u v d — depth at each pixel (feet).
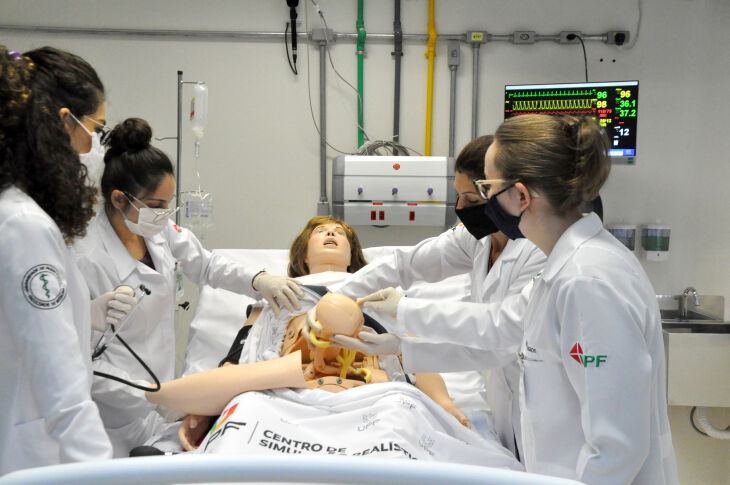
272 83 10.61
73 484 1.70
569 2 10.50
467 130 10.82
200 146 10.66
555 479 1.77
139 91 10.48
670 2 10.48
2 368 3.51
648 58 10.58
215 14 10.42
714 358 8.34
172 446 5.94
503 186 3.61
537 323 3.65
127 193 5.76
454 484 1.74
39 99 3.51
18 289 3.28
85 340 3.99
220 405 5.80
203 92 8.10
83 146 4.19
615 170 10.73
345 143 10.77
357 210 9.70
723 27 10.44
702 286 10.80
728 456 9.62
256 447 4.87
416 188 9.64
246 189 10.82
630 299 3.29
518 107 10.17
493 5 10.50
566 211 3.59
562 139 3.45
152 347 6.47
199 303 8.57
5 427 3.56
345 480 1.74
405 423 4.98
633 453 3.13
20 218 3.34
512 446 6.10
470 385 7.67
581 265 3.39
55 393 3.28
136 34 10.35
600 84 9.93
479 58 10.64
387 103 10.70
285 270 8.84
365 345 5.45
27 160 3.48
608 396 3.16
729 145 10.58
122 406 6.11
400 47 10.43
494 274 5.84
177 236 7.38
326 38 10.38
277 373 5.74
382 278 6.86
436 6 10.52
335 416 5.20
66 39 10.30
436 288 8.82
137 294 6.13
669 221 10.77
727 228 10.68
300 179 10.83
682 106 10.63
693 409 9.49
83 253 5.95
